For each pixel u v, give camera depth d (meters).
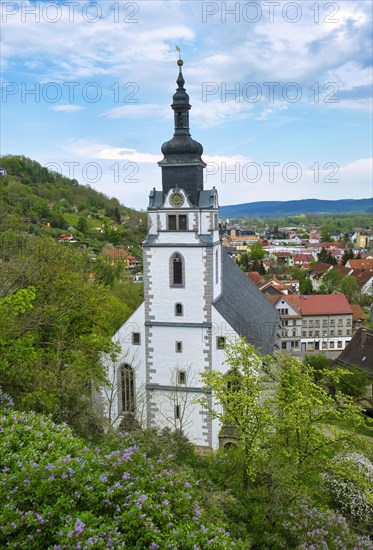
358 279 141.50
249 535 19.69
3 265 32.91
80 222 143.50
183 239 39.59
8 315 26.14
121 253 113.62
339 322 97.62
